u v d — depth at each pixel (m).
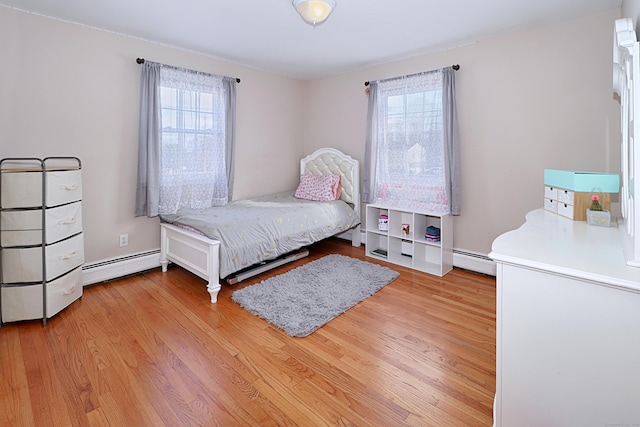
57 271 2.44
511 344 1.31
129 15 2.70
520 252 1.31
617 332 1.09
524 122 3.04
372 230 4.00
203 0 2.44
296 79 4.83
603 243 1.43
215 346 2.13
